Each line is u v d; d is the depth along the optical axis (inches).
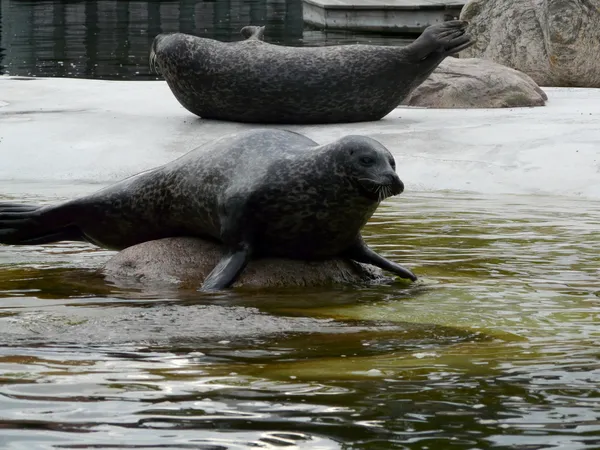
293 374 528.1
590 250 923.4
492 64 1785.2
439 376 524.7
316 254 821.2
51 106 1691.7
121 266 829.8
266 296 750.5
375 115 1568.7
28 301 716.0
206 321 645.9
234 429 438.0
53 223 893.2
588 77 2073.1
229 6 4224.9
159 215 856.9
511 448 415.8
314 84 1531.7
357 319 670.5
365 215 799.7
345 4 3408.0
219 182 812.6
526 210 1133.1
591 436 430.6
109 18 3740.2
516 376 523.8
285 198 790.5
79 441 424.5
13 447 418.0
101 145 1438.2
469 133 1435.8
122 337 604.1
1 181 1333.7
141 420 450.3
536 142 1370.6
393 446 417.1
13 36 3213.6
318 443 420.5
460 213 1117.7
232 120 1578.5
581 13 2036.2
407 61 1542.8
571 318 673.0
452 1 3447.3
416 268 858.1
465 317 677.3
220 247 838.5
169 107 1701.5
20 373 524.1
